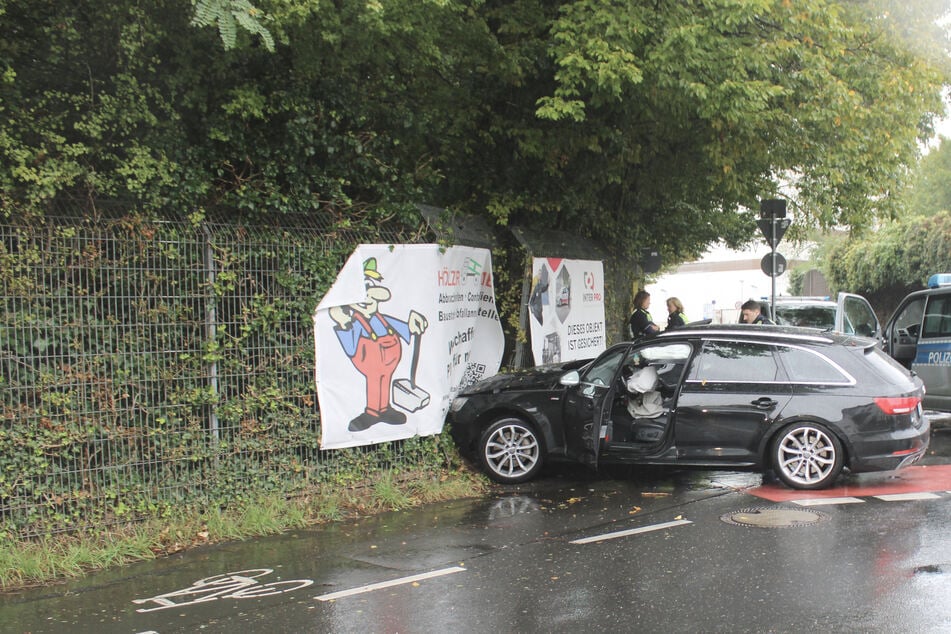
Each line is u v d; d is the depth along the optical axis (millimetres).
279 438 7754
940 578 5070
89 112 6812
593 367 8805
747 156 11898
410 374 8734
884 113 10953
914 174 15164
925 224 31516
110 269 6832
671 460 8094
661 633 4398
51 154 6602
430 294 8961
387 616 4867
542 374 9156
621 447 8312
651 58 9375
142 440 6953
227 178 7922
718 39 9578
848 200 12977
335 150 8453
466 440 8992
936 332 11438
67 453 6535
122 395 6832
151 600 5395
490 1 10734
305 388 7938
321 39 7996
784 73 10578
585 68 9344
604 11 9430
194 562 6258
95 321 6730
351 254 8289
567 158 12023
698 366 8148
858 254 35844
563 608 4863
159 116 7375
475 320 10047
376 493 8039
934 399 11391
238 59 7797
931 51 11188
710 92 9516
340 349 8148
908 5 10898
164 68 7484
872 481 8102
